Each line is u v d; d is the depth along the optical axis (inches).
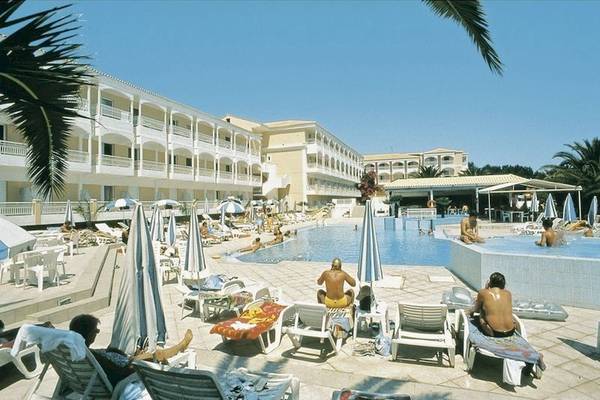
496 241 607.2
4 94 166.1
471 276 378.6
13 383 184.1
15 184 953.5
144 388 136.7
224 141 1774.1
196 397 119.3
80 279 377.7
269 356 219.0
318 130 2379.4
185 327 277.6
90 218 1015.6
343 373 189.2
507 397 163.9
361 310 256.7
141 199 1378.0
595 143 1299.2
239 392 136.8
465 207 1621.6
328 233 1235.9
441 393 169.3
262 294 304.7
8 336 203.8
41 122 202.1
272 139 2367.1
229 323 226.5
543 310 273.1
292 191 2294.5
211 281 319.0
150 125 1321.4
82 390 139.8
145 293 170.4
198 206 1539.1
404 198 1932.8
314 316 222.7
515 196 1429.6
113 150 1254.3
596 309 299.9
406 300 331.9
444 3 131.3
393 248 865.5
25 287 349.4
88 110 1063.0
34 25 144.6
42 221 914.1
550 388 175.6
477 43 134.5
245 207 1742.1
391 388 174.6
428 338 208.5
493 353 180.1
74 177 1068.5
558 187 1089.4
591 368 195.9
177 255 540.7
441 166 3683.6
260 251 817.5
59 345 129.9
